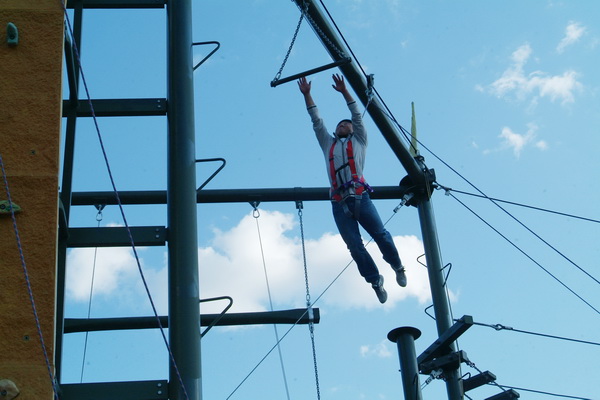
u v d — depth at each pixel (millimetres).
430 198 14594
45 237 8469
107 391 9312
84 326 12523
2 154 8781
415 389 12469
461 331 12750
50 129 8969
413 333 12875
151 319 12680
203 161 10680
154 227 10141
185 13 11227
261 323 12836
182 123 10609
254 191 13836
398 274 11945
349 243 11703
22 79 9188
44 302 8195
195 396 9281
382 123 13281
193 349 9500
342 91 11695
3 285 8227
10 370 7863
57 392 8930
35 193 8648
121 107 10836
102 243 10023
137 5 11547
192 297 9742
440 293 14070
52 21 9539
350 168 11555
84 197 13438
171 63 10984
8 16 9492
